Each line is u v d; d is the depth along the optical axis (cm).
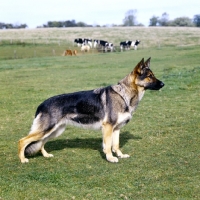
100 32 8775
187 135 995
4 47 5844
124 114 785
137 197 607
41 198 612
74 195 620
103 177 696
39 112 794
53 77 2494
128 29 9538
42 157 837
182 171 721
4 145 951
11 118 1281
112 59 3844
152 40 6788
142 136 1007
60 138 1012
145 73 791
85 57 4303
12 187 657
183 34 7619
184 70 2384
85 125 800
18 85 2141
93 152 871
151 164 767
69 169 747
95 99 785
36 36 7888
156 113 1283
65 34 8406
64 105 788
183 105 1402
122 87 788
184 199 596
